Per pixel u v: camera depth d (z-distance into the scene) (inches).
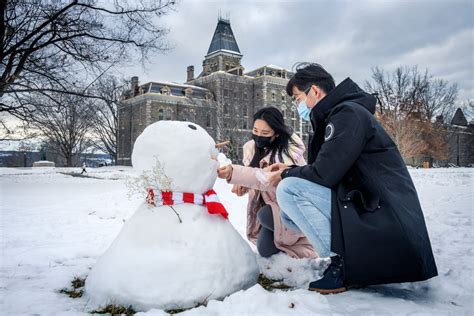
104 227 205.0
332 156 87.4
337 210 88.3
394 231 82.3
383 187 86.3
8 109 681.6
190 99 1918.1
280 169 102.0
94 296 85.2
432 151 1635.1
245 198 306.5
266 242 123.5
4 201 348.2
